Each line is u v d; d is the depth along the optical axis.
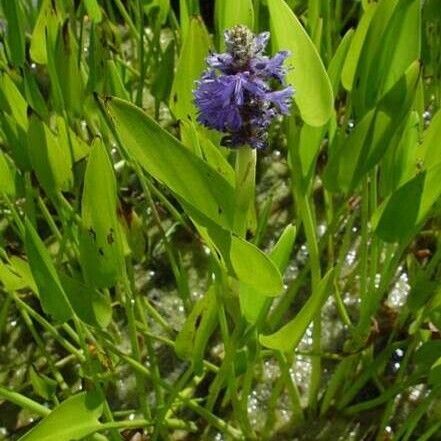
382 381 0.67
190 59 0.54
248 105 0.44
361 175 0.53
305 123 0.53
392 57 0.53
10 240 0.78
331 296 0.73
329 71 0.57
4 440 0.65
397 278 0.74
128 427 0.60
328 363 0.69
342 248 0.64
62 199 0.62
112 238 0.51
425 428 0.64
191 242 0.77
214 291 0.51
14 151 0.61
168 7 0.73
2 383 0.69
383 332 0.69
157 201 0.79
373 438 0.64
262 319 0.52
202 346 0.54
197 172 0.46
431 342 0.55
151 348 0.60
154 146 0.45
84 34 0.94
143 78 0.76
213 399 0.61
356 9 0.97
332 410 0.66
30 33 0.90
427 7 0.68
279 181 0.82
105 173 0.48
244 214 0.49
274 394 0.61
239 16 0.56
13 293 0.61
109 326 0.70
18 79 0.69
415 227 0.53
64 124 0.60
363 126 0.50
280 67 0.44
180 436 0.65
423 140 0.52
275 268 0.45
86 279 0.54
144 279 0.75
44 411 0.54
